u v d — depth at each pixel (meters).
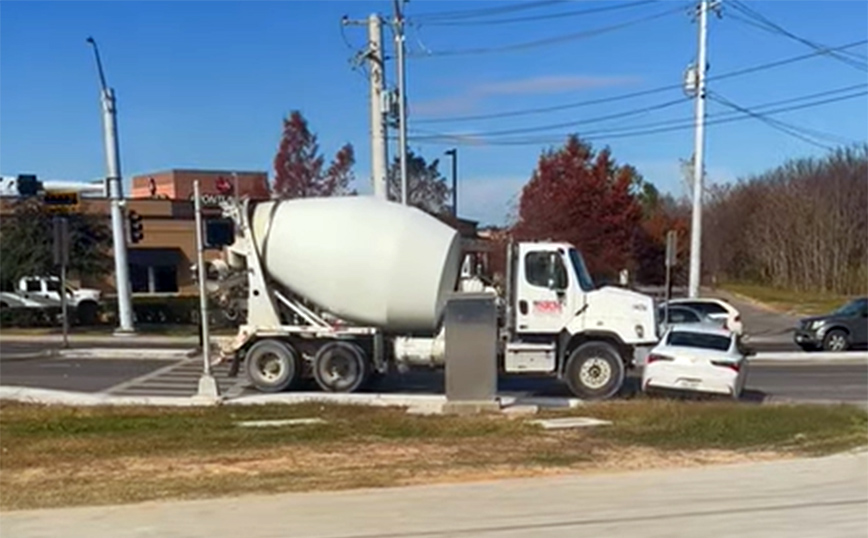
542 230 38.31
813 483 8.02
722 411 13.02
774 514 6.78
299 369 16.36
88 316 36.41
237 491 7.63
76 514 6.79
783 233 65.69
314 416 12.80
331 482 8.05
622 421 12.24
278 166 38.06
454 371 13.34
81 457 9.55
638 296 16.00
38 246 39.47
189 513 6.80
